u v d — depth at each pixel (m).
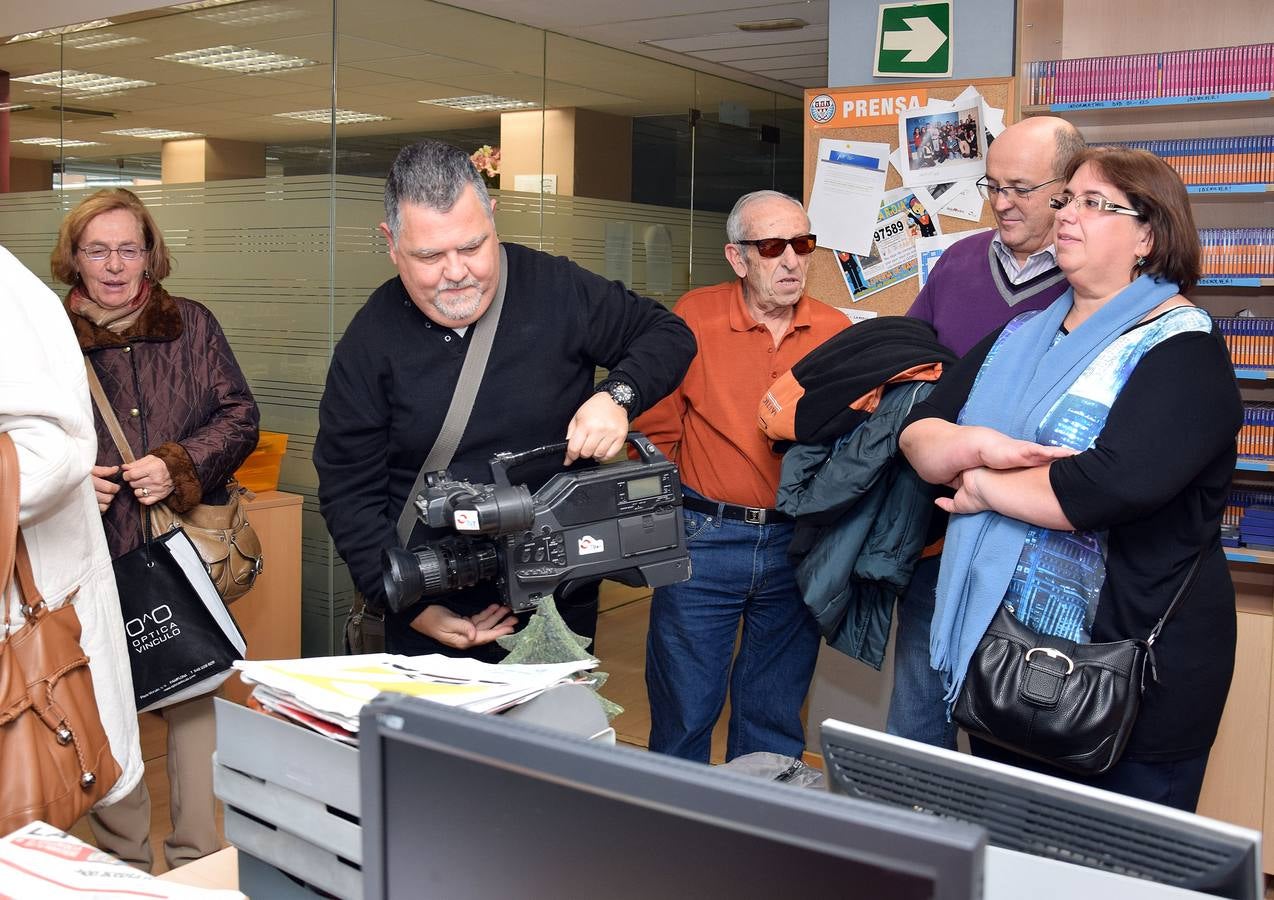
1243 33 3.40
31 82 5.41
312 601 4.49
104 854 1.30
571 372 2.15
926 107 3.48
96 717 1.92
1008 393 1.93
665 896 0.76
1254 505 3.30
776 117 6.70
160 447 2.78
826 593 2.41
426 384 2.07
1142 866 0.96
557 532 1.85
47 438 1.84
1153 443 1.67
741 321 2.89
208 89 4.66
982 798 1.03
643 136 5.66
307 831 1.22
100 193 2.82
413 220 1.86
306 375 4.45
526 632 1.56
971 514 1.91
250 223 4.59
